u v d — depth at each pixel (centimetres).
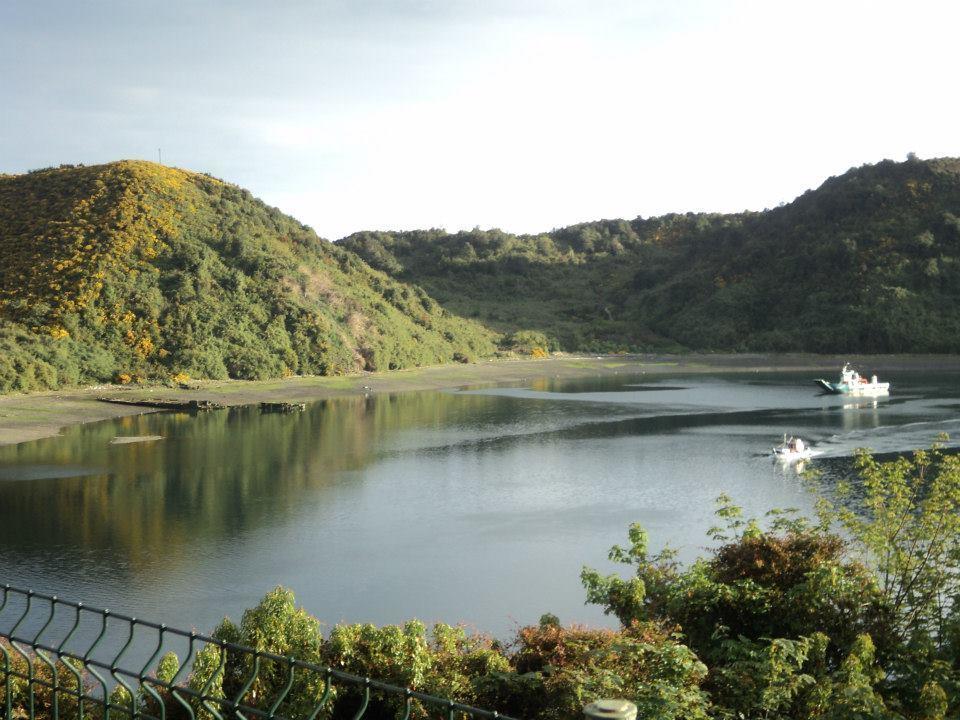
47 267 11044
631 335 19088
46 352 9400
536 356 16088
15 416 7719
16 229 11938
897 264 17750
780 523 1653
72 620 2748
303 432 7262
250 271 12381
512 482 5106
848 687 1120
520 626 2716
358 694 1317
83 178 12912
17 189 12950
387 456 6034
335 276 14138
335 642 1323
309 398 10206
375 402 9931
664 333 19600
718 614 1473
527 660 1288
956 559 1465
